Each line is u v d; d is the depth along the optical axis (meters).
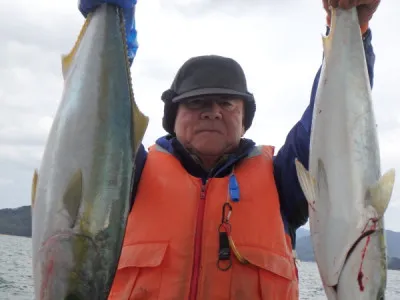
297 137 0.88
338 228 0.73
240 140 0.96
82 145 0.69
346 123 0.77
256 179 0.89
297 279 0.88
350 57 0.81
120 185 0.71
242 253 0.82
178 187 0.88
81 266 0.66
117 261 0.71
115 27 0.79
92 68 0.75
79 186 0.67
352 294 0.71
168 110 0.95
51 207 0.66
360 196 0.74
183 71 0.92
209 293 0.79
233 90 0.87
